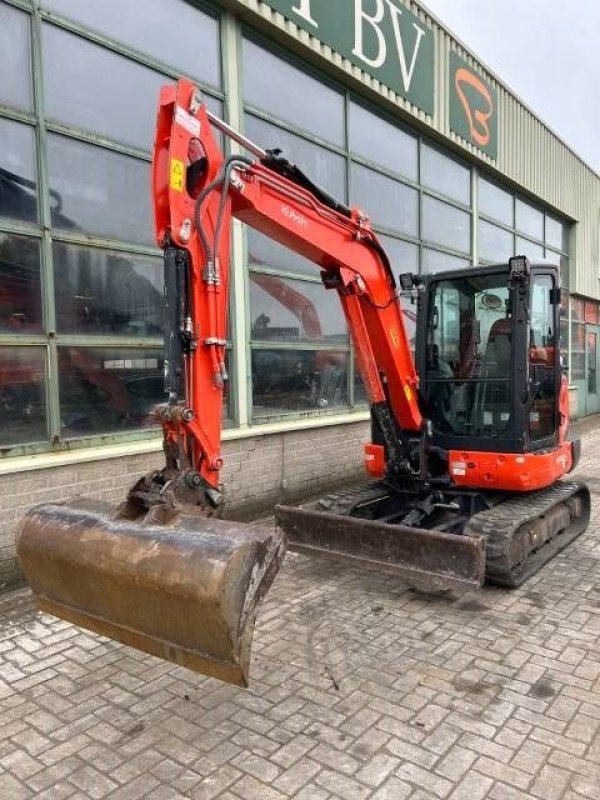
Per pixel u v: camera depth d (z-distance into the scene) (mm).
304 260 7117
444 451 4973
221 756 2713
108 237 5125
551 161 13305
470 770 2592
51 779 2580
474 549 3893
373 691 3203
